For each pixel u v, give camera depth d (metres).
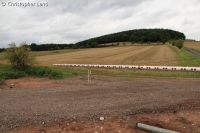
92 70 40.81
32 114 12.16
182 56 75.19
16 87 21.67
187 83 23.55
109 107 13.32
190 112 12.55
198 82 24.53
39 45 137.38
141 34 197.75
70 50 123.69
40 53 109.50
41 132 10.16
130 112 12.38
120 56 81.19
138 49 111.62
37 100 15.33
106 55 87.25
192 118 11.74
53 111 12.64
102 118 11.47
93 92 17.94
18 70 32.44
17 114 12.16
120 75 34.59
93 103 14.30
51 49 138.50
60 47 144.62
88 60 72.50
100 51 108.31
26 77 29.00
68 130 10.38
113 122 11.14
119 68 48.00
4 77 27.47
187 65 51.22
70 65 58.53
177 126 10.88
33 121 11.21
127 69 44.88
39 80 26.69
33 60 34.19
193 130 10.50
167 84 22.48
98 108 13.15
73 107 13.42
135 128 10.64
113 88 19.77
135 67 48.66
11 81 25.47
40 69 31.84
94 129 10.45
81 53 102.50
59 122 11.11
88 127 10.62
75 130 10.38
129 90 18.66
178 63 56.38
